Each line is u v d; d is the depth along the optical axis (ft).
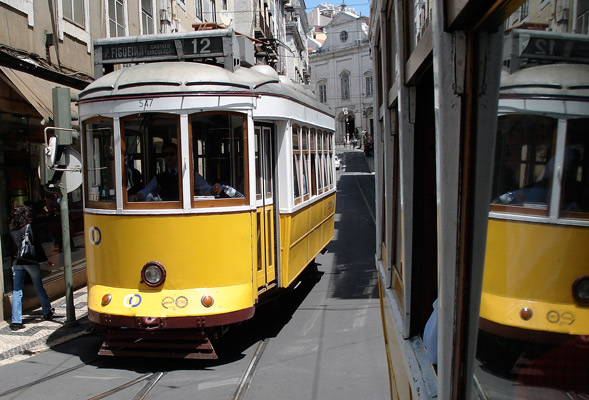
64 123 22.53
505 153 3.80
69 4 33.01
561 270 3.61
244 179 19.53
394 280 10.47
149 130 18.80
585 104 3.09
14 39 26.84
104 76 20.35
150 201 18.67
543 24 3.31
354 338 22.03
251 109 19.57
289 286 25.22
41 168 23.15
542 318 3.71
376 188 14.57
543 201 3.60
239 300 18.90
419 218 7.83
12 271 26.17
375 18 12.75
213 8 68.95
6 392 16.74
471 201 4.16
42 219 29.68
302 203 25.81
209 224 18.70
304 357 19.79
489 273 4.05
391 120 10.46
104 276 19.21
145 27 46.14
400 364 8.09
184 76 18.79
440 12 4.17
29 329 23.97
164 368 18.88
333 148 38.65
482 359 4.17
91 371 18.65
